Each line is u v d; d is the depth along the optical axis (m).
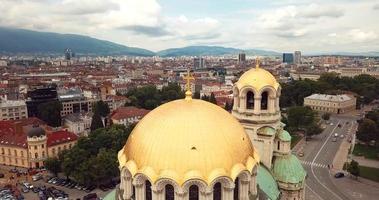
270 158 96.75
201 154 57.62
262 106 98.25
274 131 96.38
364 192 158.62
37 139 194.62
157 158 58.19
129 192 63.59
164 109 65.12
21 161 198.75
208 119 61.62
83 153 171.12
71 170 166.62
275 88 96.12
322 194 156.62
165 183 57.38
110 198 79.38
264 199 72.00
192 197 58.19
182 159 57.34
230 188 58.12
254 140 97.56
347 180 172.62
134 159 60.81
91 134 189.88
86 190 162.00
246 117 97.12
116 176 171.12
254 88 95.25
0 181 175.75
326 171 185.00
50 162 176.50
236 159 59.81
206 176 56.81
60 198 151.00
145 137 61.22
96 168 159.62
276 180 97.06
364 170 185.62
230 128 62.66
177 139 58.69
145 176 58.00
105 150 174.12
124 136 190.62
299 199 98.75
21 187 167.00
